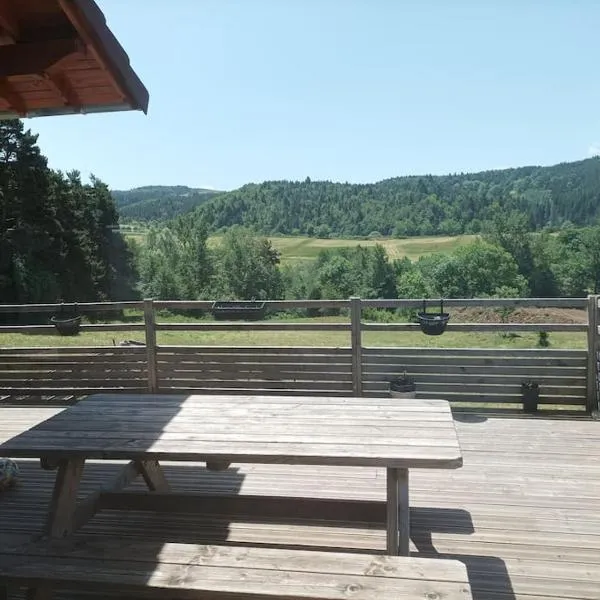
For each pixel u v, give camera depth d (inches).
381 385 197.8
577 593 94.2
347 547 110.3
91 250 1305.4
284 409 116.1
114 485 118.3
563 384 189.3
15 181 1086.4
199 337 583.5
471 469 146.6
